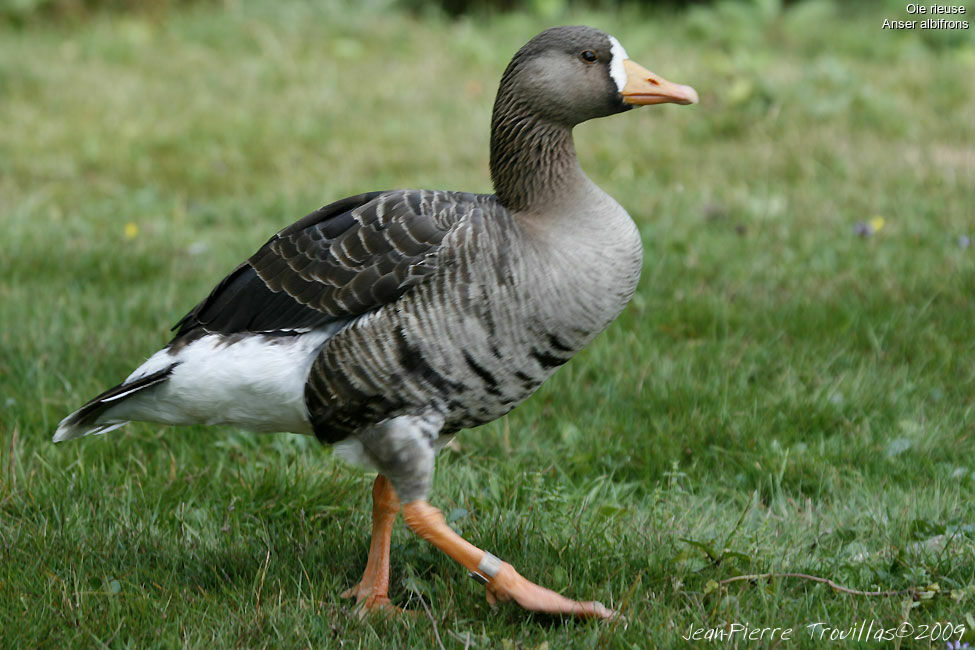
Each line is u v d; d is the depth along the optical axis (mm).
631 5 28719
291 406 7098
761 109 19344
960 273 12500
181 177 17688
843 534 8164
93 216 15750
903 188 15883
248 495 8625
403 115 20844
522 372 6969
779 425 9781
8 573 7312
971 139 18375
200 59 24297
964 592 7074
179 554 7844
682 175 17047
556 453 9492
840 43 25234
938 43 24984
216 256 14047
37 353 10875
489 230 6770
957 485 8758
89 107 20828
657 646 6668
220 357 7039
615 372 10680
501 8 28797
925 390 10305
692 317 11719
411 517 7008
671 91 7301
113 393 7125
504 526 8117
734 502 8828
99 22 26703
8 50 24141
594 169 17641
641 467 9258
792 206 15383
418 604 7531
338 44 25359
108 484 8695
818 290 12391
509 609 7199
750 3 27578
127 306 12031
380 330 6773
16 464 8766
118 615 6984
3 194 16625
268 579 7508
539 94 7184
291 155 18609
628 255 7035
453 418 7078
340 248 6926
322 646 6750
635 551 7793
